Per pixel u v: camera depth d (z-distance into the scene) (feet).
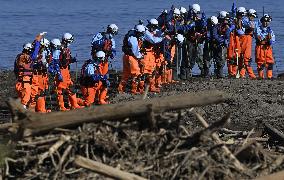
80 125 59.88
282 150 70.49
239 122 103.40
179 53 149.38
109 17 509.76
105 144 58.29
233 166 57.93
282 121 103.76
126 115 59.67
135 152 58.03
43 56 112.57
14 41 328.29
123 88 131.34
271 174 56.85
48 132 59.82
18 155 59.62
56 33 381.60
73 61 119.85
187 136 59.21
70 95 118.01
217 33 146.61
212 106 111.34
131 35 127.54
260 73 152.15
